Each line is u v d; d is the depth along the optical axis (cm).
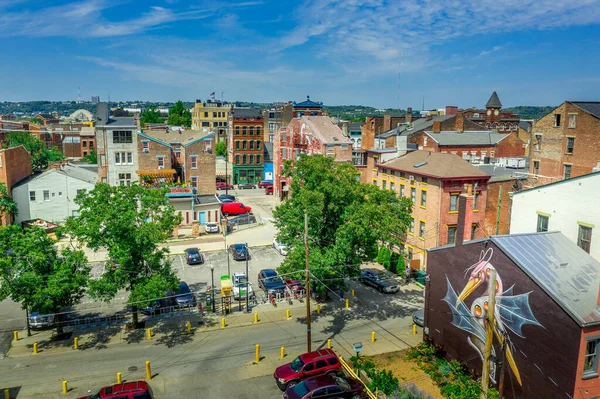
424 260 4562
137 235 2973
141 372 2767
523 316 2308
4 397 2473
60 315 3469
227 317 3550
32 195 5703
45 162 7638
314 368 2627
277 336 3253
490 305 1808
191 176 7088
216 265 4659
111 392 2325
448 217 4375
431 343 3038
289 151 7238
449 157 4694
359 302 3859
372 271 4309
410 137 7981
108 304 3772
